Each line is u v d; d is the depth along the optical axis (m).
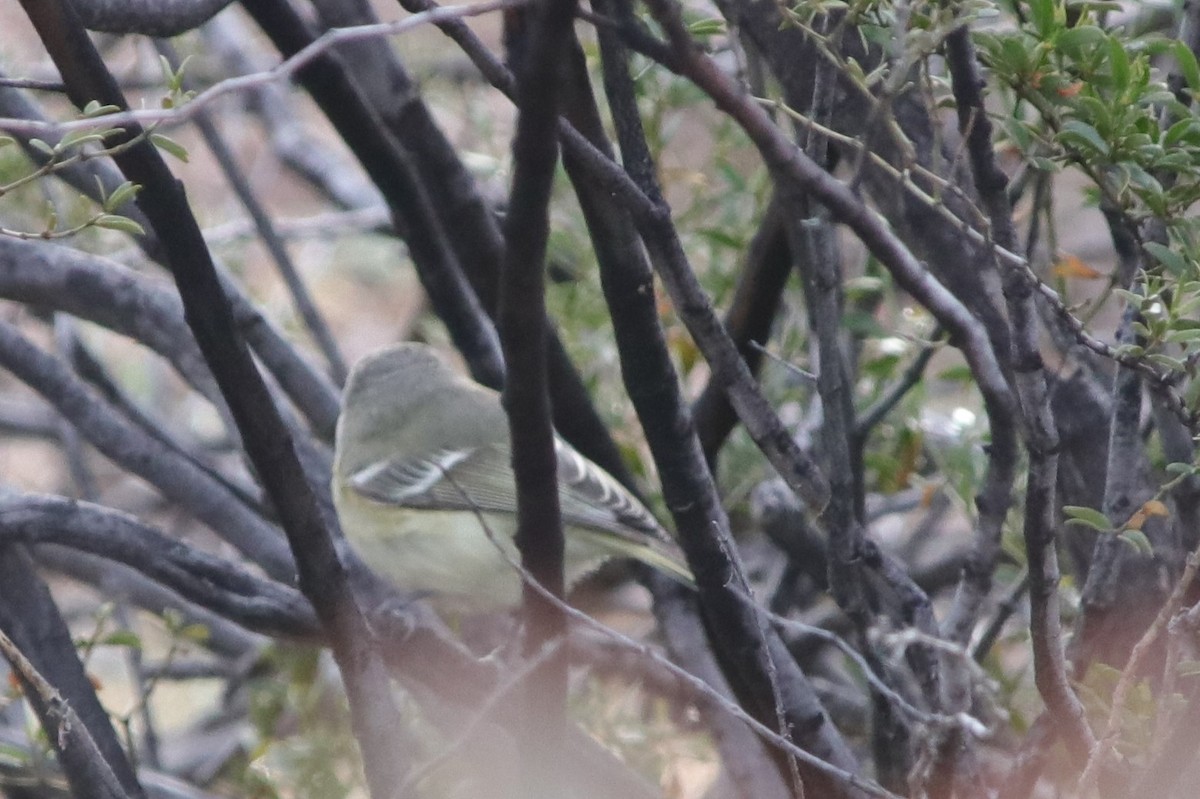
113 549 8.62
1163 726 6.65
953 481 9.71
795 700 8.05
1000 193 6.20
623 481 10.06
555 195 11.14
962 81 6.07
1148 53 7.52
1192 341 6.58
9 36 14.69
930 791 7.46
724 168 10.69
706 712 9.03
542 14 5.23
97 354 14.27
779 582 11.20
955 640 7.52
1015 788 7.32
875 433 10.95
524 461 6.62
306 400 10.98
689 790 11.95
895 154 7.94
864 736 10.95
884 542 12.32
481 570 10.27
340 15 8.96
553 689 7.35
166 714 14.25
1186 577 6.14
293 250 16.38
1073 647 7.41
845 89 7.93
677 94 10.55
